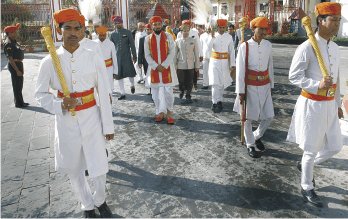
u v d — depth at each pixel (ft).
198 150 14.15
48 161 13.39
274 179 11.27
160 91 17.71
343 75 29.19
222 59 20.03
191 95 24.79
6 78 33.19
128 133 16.57
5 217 9.37
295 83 9.73
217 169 12.19
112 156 13.69
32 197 10.50
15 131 17.20
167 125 17.78
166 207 9.71
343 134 14.15
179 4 62.23
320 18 9.37
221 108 20.54
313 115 9.52
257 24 12.34
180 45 21.91
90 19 18.06
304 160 9.87
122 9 62.08
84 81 8.27
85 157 8.42
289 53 48.78
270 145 14.51
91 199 9.18
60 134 8.34
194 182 11.21
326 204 9.61
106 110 8.61
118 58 23.34
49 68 8.18
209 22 21.20
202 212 9.39
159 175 11.83
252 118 13.05
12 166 12.91
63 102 7.86
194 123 18.02
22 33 65.57
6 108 21.93
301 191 10.16
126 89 27.45
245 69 12.72
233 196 10.23
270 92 13.19
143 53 19.88
